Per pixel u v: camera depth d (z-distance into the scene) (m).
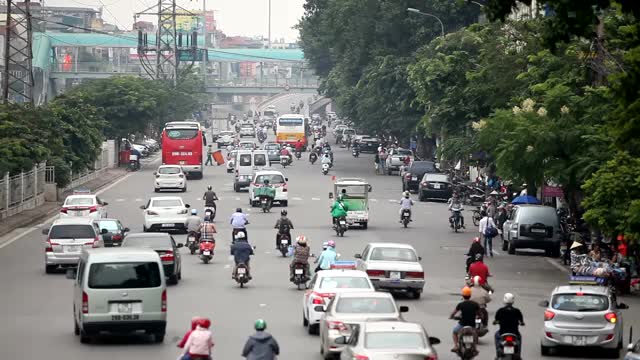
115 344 46.84
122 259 46.16
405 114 173.88
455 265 75.75
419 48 165.00
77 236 70.44
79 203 95.31
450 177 134.12
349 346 36.72
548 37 35.84
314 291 49.22
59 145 131.50
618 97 37.25
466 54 100.81
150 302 46.00
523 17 104.12
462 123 101.00
